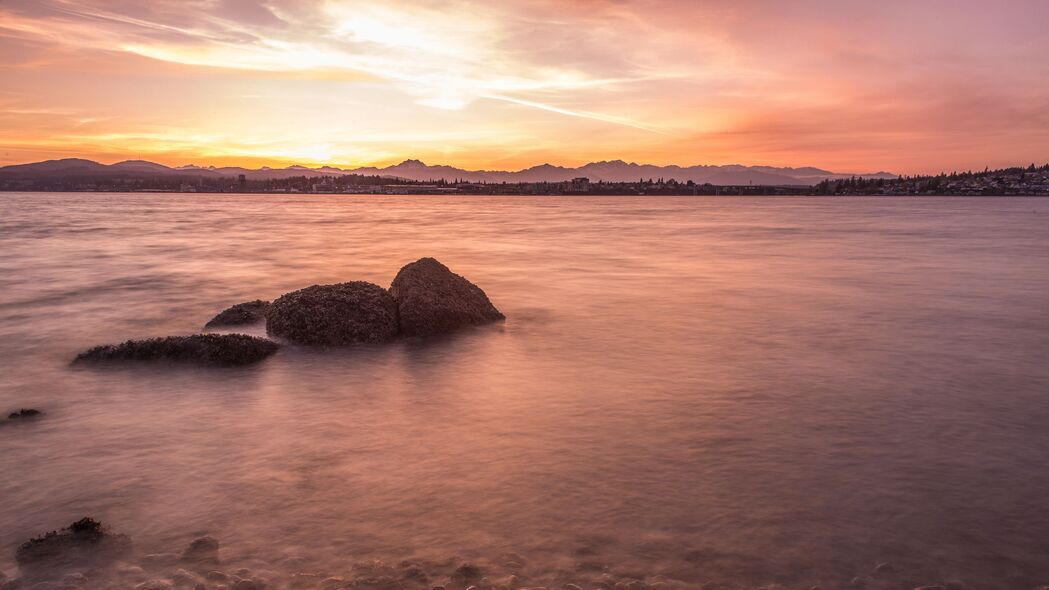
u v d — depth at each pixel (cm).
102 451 783
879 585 507
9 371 1164
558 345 1366
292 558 541
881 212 11869
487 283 2378
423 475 703
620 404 956
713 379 1098
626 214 10756
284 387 1052
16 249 3722
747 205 18500
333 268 2877
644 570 522
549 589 494
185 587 499
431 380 1094
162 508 636
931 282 2427
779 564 534
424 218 8694
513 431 841
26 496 668
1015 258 3375
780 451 774
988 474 713
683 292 2159
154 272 2695
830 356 1270
